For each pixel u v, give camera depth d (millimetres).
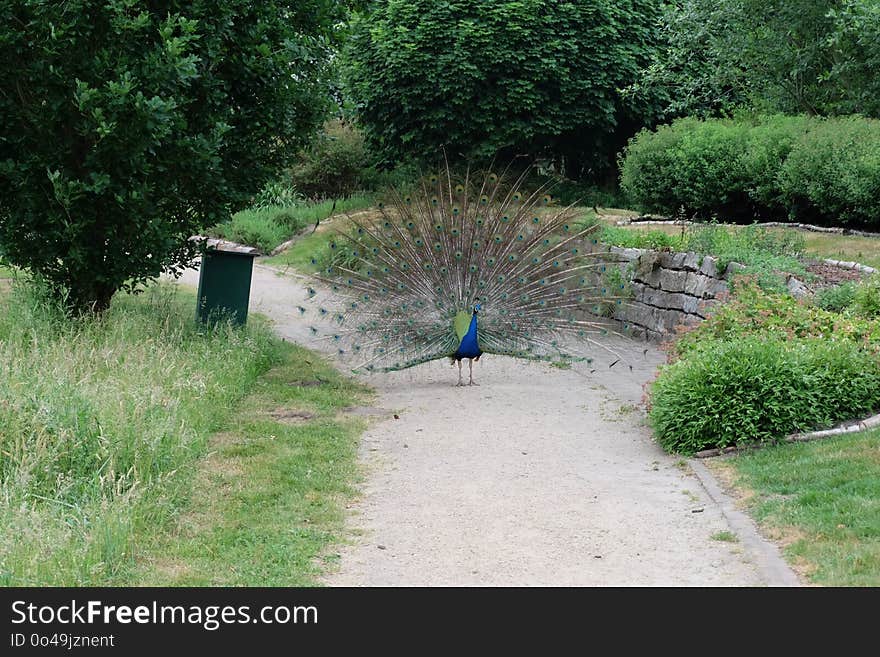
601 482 9109
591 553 7289
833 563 6609
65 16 12133
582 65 28969
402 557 7223
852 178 16766
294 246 30016
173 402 9992
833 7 19516
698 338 11688
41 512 7227
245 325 15742
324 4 15203
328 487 8898
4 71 12391
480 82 29000
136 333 12797
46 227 13094
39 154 12836
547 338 13672
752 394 9648
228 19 13422
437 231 13406
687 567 6945
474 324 13117
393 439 10758
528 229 13797
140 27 12250
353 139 36000
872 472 8164
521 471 9516
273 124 14523
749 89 23688
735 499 8320
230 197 14344
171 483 8352
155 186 13453
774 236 16328
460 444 10531
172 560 7012
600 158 31391
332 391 13047
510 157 31469
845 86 20578
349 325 13805
